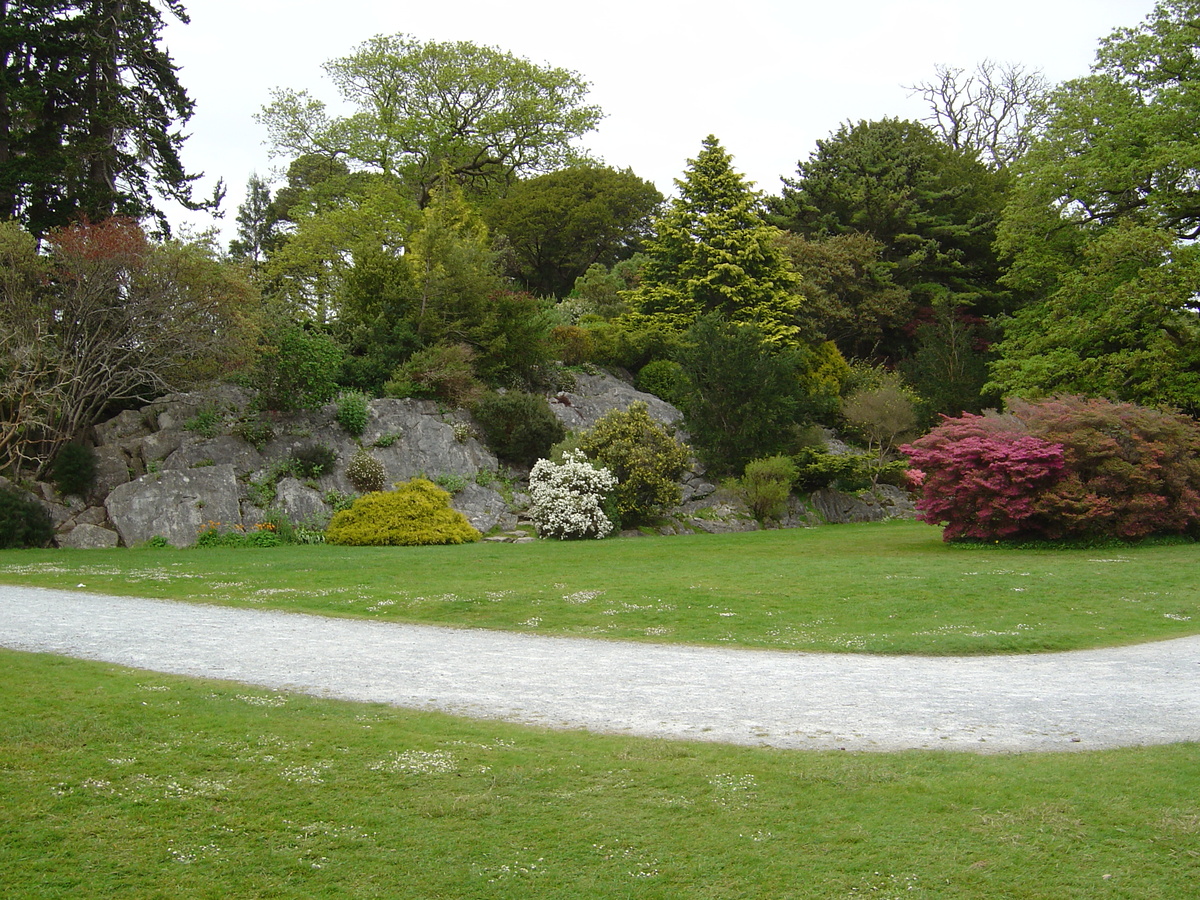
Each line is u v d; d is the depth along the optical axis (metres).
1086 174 28.61
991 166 57.53
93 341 23.64
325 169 48.91
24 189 27.73
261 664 9.78
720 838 5.51
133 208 28.61
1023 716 7.92
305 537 24.11
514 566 18.64
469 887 5.00
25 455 23.62
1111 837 5.41
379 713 7.87
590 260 52.38
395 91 45.47
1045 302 30.83
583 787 6.22
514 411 29.56
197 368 24.86
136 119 28.12
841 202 49.44
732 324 34.56
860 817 5.74
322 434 27.23
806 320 41.72
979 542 22.81
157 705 7.89
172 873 5.14
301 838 5.54
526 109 46.78
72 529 22.97
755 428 31.28
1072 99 30.17
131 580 16.11
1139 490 21.73
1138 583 15.64
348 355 30.06
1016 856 5.21
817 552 21.53
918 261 47.12
